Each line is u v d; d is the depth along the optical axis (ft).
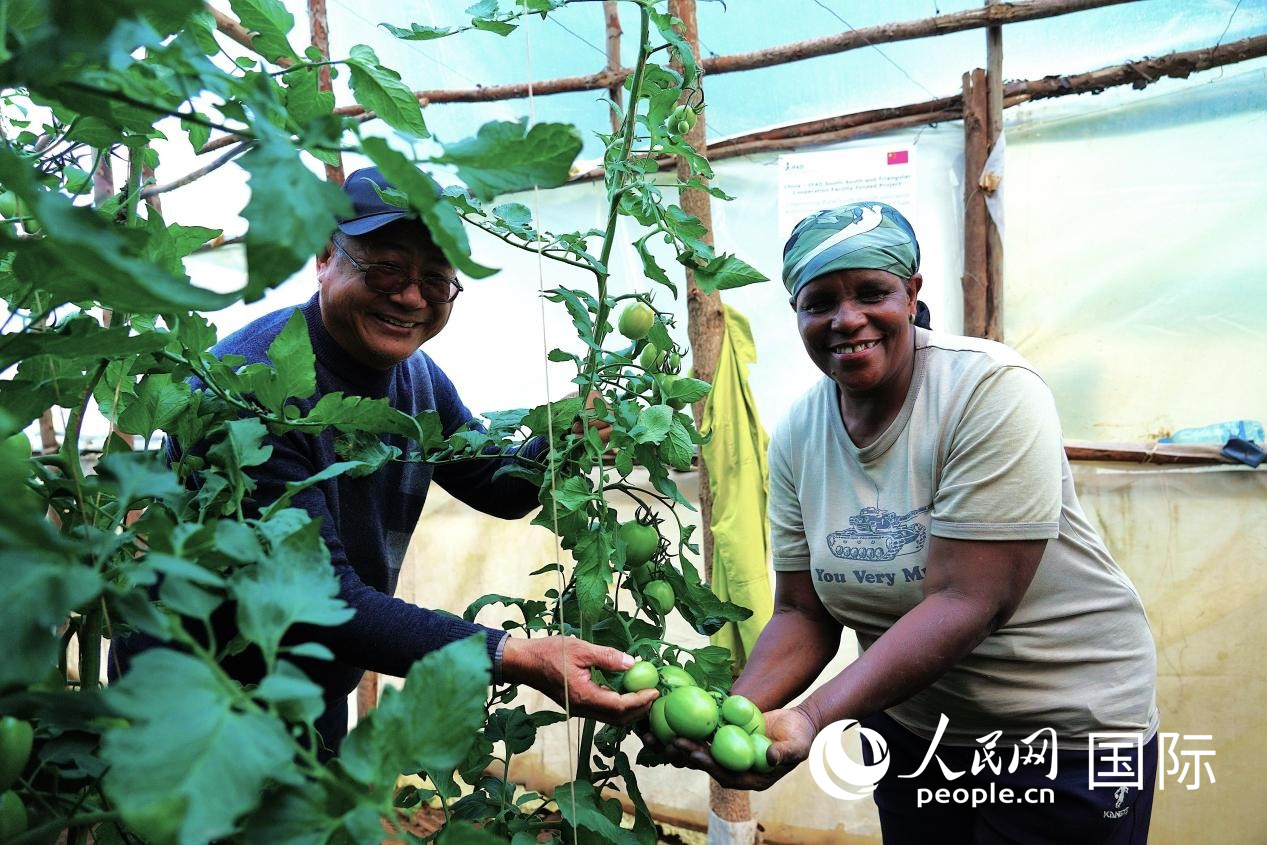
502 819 3.49
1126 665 4.77
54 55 1.51
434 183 1.76
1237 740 8.96
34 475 2.45
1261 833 8.97
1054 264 9.09
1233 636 8.89
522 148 1.88
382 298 4.21
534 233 3.78
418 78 10.37
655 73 3.77
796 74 9.53
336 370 4.51
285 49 2.77
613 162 3.79
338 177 8.84
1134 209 8.84
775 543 5.55
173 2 1.57
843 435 4.90
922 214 9.32
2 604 1.49
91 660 2.60
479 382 10.86
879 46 9.11
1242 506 8.77
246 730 1.54
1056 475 4.32
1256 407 8.66
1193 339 8.80
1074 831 4.72
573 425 4.14
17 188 1.43
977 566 4.34
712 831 8.17
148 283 1.45
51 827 1.90
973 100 8.78
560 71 10.18
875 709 4.29
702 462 8.01
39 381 2.45
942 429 4.48
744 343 8.08
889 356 4.44
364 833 1.69
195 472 3.67
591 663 3.50
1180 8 8.38
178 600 1.74
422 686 1.91
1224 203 8.62
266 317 4.65
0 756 1.94
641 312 4.30
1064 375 9.20
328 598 1.90
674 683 3.78
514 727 3.79
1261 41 8.13
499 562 11.18
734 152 9.64
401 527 5.10
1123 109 8.75
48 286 1.95
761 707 5.02
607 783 3.91
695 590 4.21
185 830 1.35
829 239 4.37
